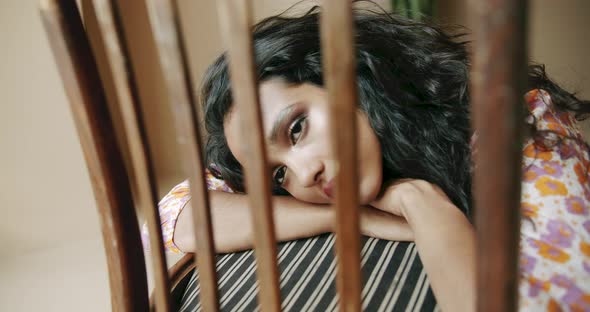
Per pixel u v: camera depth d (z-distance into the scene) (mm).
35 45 1432
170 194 869
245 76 266
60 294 1388
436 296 499
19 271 1527
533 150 606
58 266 1528
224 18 257
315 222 693
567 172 582
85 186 1635
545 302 446
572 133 687
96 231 1697
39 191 1590
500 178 225
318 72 664
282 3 1854
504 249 239
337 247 292
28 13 1393
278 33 728
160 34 284
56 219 1640
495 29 200
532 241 500
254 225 306
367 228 676
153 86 1965
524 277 468
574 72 1789
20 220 1600
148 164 351
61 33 327
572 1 1725
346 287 301
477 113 220
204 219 343
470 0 205
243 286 635
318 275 609
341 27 236
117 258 415
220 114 745
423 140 729
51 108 1513
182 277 714
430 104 750
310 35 708
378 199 663
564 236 501
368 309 529
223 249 746
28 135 1518
